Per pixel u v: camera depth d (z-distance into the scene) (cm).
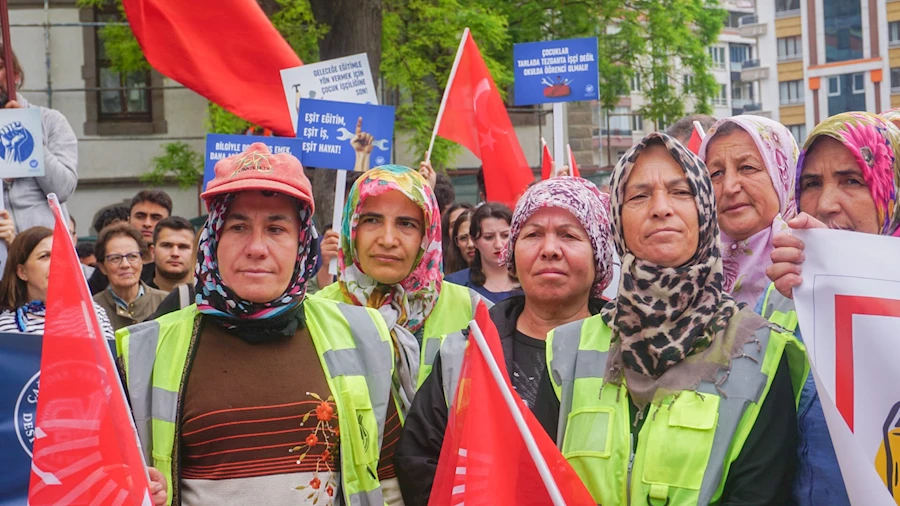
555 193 363
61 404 267
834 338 286
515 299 387
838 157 322
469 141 719
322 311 316
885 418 282
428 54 1769
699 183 299
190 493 286
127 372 293
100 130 2222
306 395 296
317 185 1271
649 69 2178
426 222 421
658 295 293
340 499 299
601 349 306
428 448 320
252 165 300
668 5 2119
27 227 604
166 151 2144
